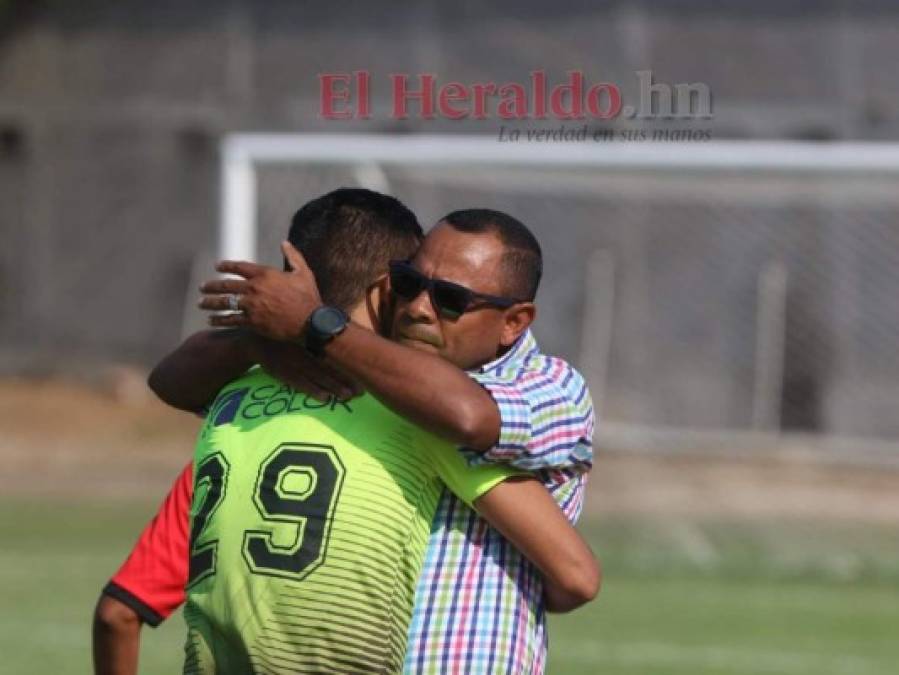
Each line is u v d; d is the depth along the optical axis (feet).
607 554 142.82
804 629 110.73
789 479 184.03
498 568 37.81
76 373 240.73
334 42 236.43
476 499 36.96
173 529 40.78
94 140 250.37
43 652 98.43
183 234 246.88
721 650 103.45
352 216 40.04
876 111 222.07
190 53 245.65
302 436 37.50
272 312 36.94
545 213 206.49
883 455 186.09
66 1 250.98
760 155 150.30
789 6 222.89
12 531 148.25
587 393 39.19
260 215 153.28
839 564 139.64
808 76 222.69
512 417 36.35
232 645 37.09
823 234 203.62
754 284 206.28
